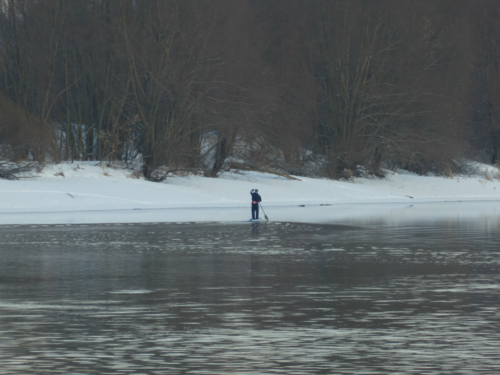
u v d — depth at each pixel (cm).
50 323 2942
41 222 9075
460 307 3284
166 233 7512
